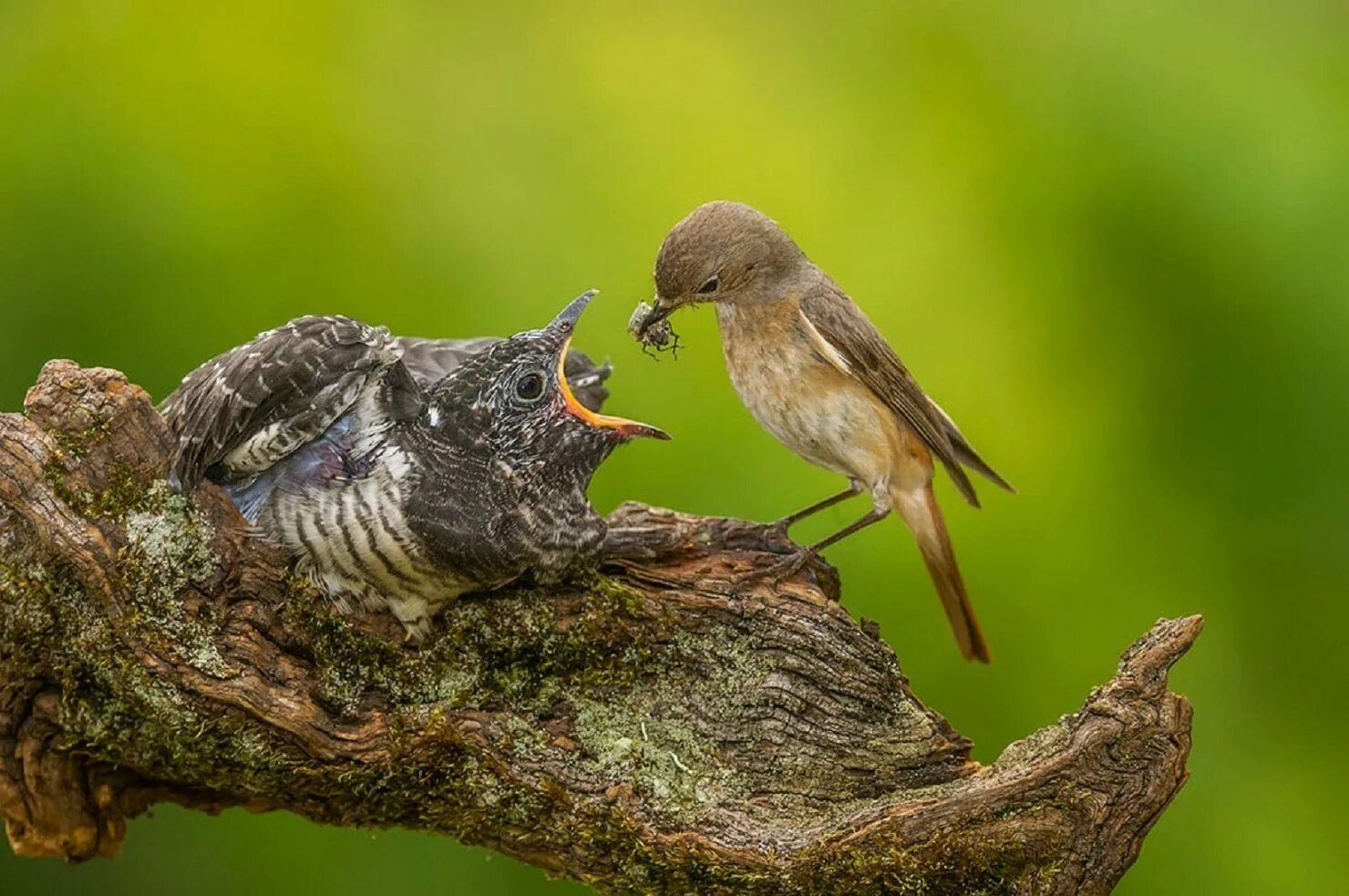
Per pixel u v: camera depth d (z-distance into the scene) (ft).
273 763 24.84
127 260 34.94
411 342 30.30
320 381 24.61
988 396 38.11
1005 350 38.73
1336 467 39.32
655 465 36.24
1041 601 37.35
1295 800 40.24
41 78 35.99
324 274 35.83
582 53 40.34
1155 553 38.83
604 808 25.12
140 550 24.09
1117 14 41.70
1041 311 39.34
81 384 24.29
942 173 40.27
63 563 23.82
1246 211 39.37
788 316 32.58
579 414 26.02
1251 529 40.29
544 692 25.99
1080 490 38.11
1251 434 39.70
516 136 38.83
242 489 25.48
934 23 42.22
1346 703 40.68
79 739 24.77
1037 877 24.57
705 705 26.40
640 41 40.78
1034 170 40.57
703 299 32.76
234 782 25.39
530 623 25.76
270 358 24.49
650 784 25.50
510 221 37.73
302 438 24.75
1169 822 38.78
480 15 40.06
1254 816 39.17
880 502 32.50
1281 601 40.65
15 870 37.65
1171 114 40.37
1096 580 37.63
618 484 35.86
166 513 24.30
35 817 25.48
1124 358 39.99
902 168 40.22
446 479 24.97
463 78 39.09
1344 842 39.91
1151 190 39.73
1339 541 40.16
